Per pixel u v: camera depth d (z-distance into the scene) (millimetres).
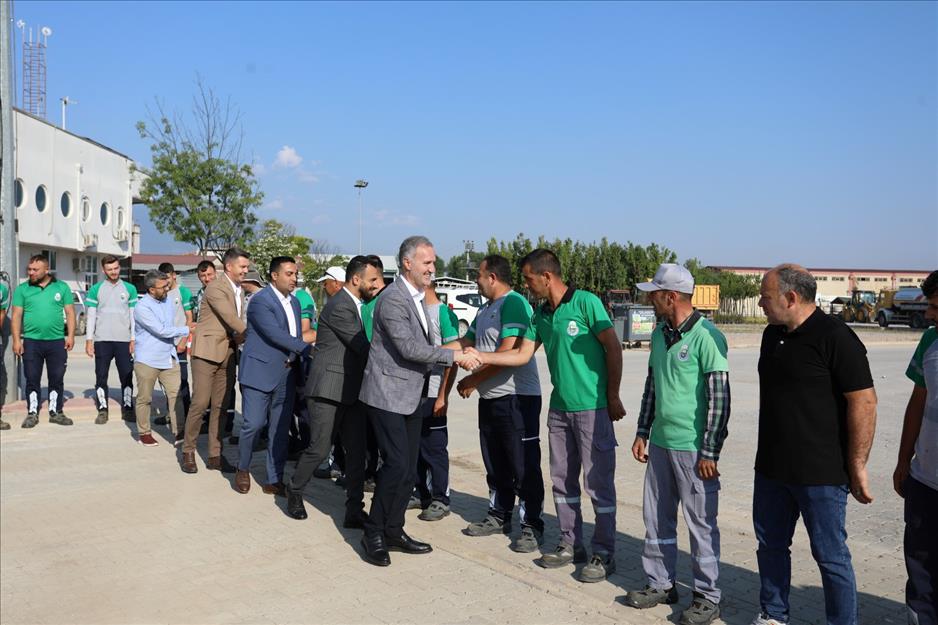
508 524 5586
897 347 29031
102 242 30766
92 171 29703
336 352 5730
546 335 4879
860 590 4590
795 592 4535
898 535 5699
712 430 3975
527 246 45406
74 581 4688
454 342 5738
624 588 4586
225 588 4582
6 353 9766
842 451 3617
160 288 8047
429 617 4164
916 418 3834
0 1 9773
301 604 4344
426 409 5777
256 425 6457
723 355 4023
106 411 9383
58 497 6383
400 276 5078
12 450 7969
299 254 35562
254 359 6430
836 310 53375
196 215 23734
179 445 8273
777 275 3666
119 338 9328
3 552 5152
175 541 5391
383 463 5094
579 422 4727
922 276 75000
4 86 9805
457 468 7734
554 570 4863
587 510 6297
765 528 3896
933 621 3580
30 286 8977
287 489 6027
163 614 4223
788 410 3672
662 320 4273
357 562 5012
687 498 4113
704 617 4039
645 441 4488
